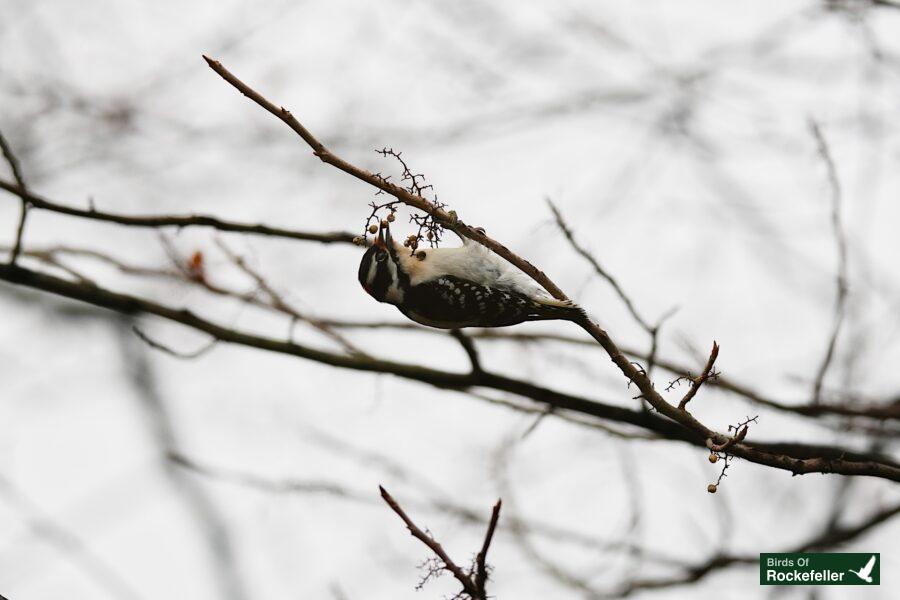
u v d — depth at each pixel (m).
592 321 7.96
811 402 12.74
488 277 10.52
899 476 7.81
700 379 7.69
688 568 13.77
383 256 10.86
